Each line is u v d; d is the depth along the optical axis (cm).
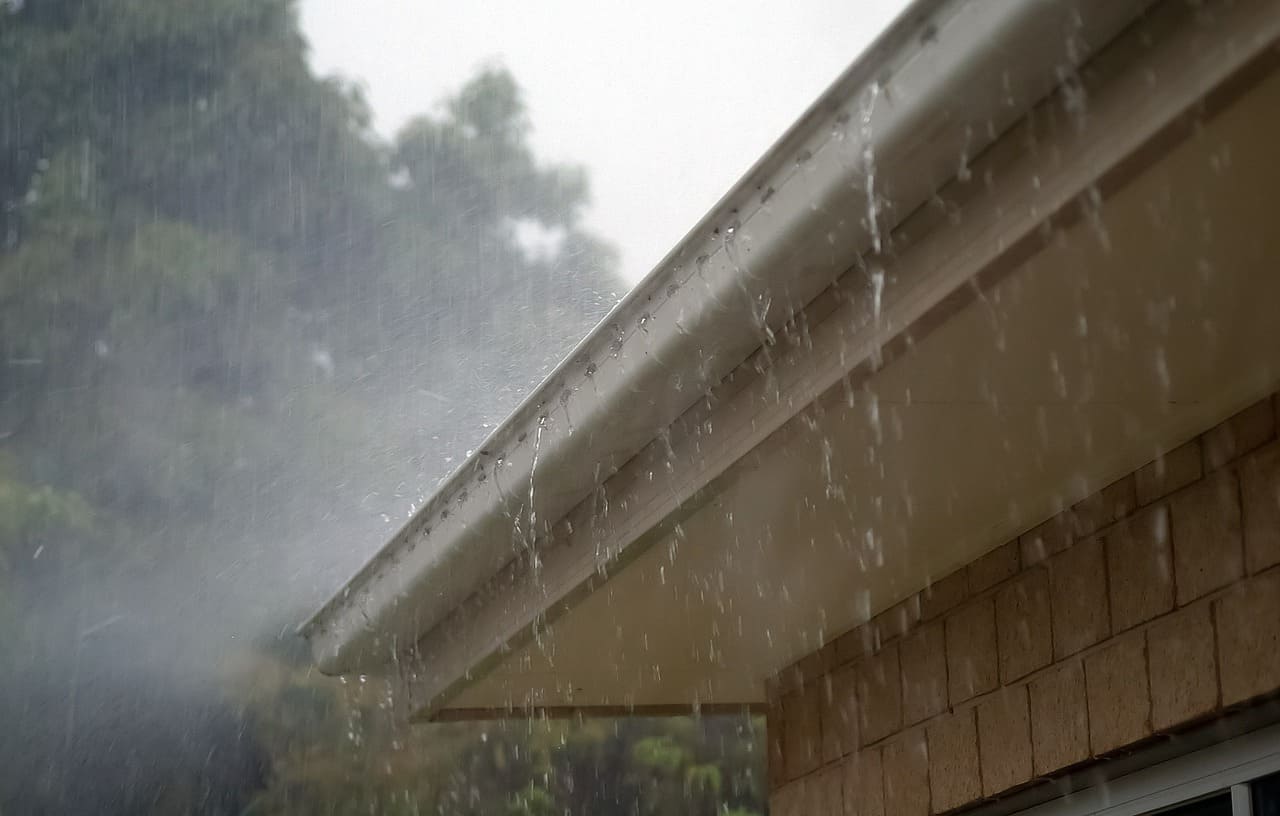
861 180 252
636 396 330
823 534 388
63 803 1697
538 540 409
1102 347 293
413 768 1582
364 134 2034
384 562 462
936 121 237
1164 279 268
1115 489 356
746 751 1628
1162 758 339
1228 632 316
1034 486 362
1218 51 211
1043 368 300
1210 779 324
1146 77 220
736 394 322
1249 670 310
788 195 269
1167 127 219
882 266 272
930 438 333
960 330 283
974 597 405
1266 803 309
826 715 471
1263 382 311
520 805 1574
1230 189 239
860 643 457
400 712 517
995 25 221
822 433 328
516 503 389
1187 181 236
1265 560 310
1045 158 237
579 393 346
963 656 407
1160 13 215
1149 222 248
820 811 468
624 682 506
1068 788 368
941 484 360
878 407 315
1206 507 327
